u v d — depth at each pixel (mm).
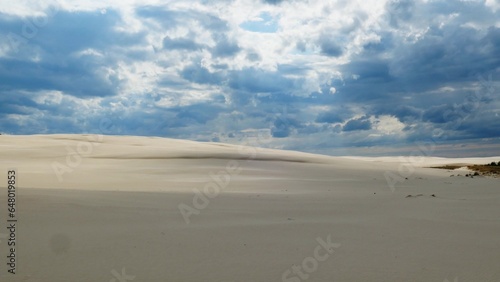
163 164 42250
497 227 12133
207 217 13320
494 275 7863
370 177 37500
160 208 14672
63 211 12797
